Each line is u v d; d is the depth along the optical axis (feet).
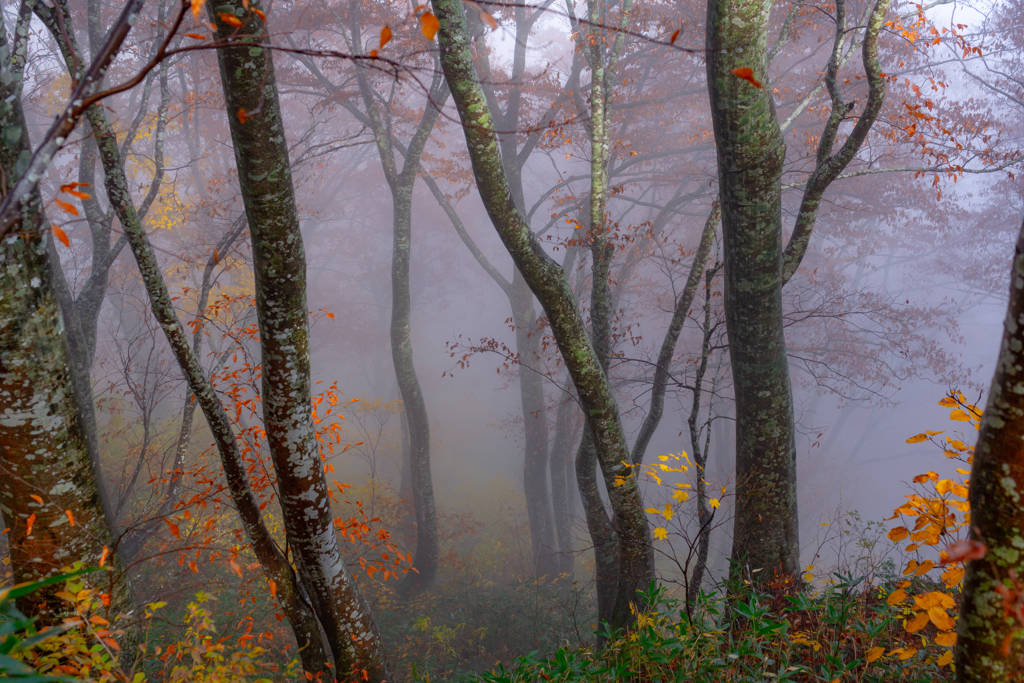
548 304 16.80
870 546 16.96
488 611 31.55
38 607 12.30
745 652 12.25
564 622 30.71
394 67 5.52
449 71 14.12
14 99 10.87
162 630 19.47
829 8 30.09
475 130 14.58
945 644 8.48
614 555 22.68
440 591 38.29
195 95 31.99
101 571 13.00
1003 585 6.15
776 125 15.08
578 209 35.53
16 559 12.30
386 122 32.68
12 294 11.27
